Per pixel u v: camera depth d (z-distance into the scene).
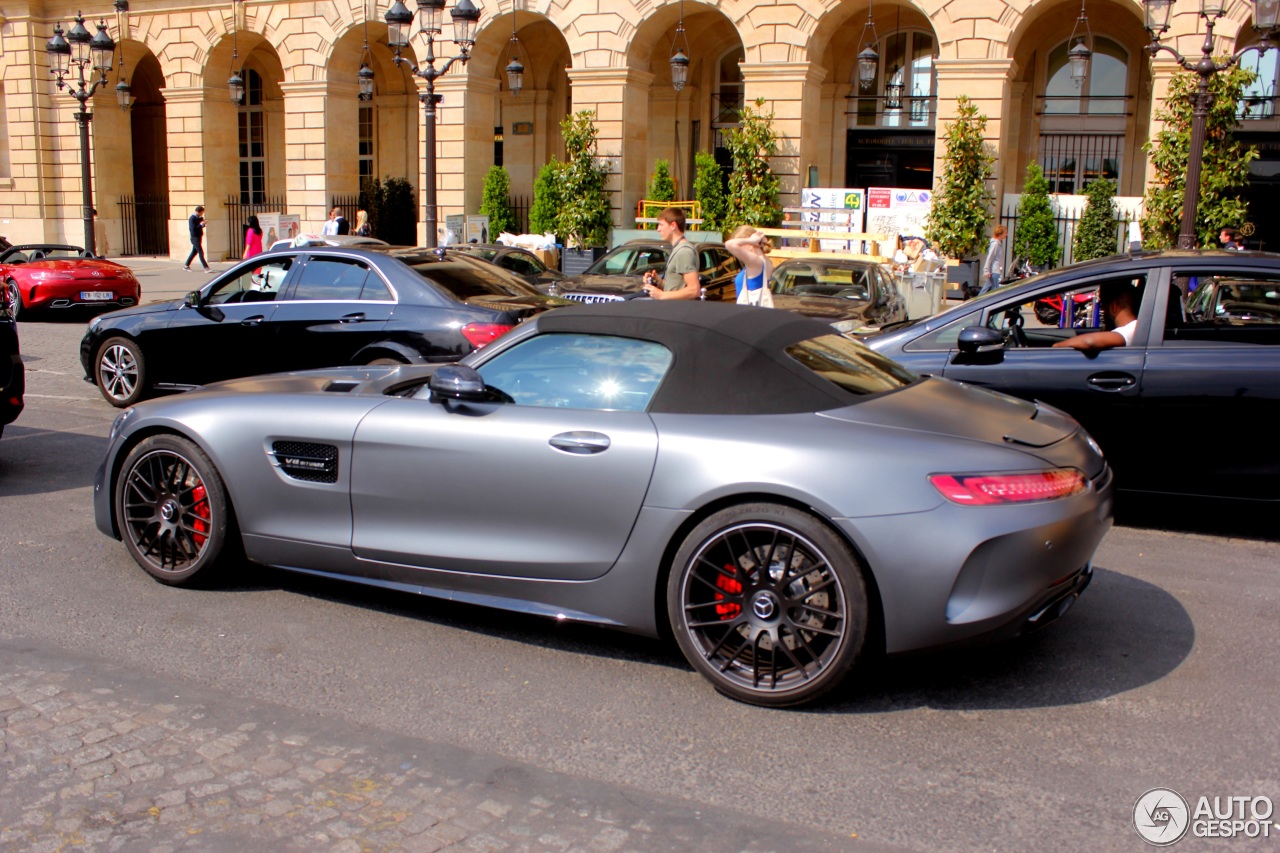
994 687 4.17
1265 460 5.91
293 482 4.83
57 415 9.66
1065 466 4.02
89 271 18.00
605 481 4.17
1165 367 6.05
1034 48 24.58
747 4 23.41
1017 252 21.48
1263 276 6.04
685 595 4.07
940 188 21.64
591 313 4.55
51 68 32.09
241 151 34.22
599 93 25.08
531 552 4.35
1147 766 3.55
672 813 3.24
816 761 3.58
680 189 28.88
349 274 8.87
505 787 3.38
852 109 26.84
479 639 4.64
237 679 4.18
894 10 25.75
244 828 3.11
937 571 3.72
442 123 26.69
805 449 3.91
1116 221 20.59
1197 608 5.06
